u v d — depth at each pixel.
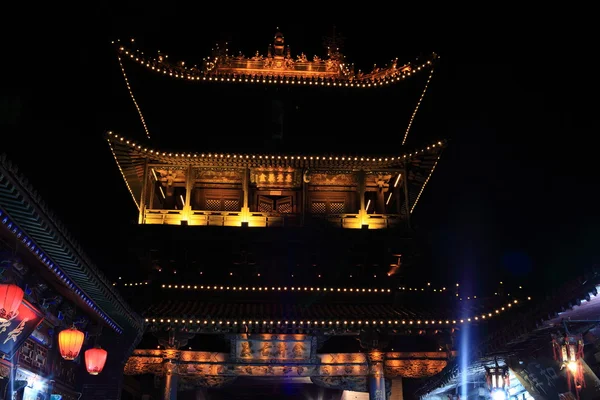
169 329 26.59
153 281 30.83
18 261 15.82
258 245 32.75
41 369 18.36
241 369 27.45
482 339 19.56
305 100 37.38
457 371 22.70
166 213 33.16
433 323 26.42
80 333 18.55
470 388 26.08
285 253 32.97
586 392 16.44
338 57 38.41
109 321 21.27
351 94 37.03
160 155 33.44
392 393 31.66
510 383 22.70
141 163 34.44
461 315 26.41
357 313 27.75
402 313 27.88
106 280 18.44
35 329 17.72
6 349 16.03
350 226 33.66
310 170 34.72
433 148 33.78
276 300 31.06
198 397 32.66
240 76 35.97
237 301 30.91
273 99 37.31
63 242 15.02
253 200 35.69
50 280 17.78
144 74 35.62
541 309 15.71
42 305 18.05
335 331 27.41
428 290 31.36
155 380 28.17
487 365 21.00
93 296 18.89
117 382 22.12
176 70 35.91
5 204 13.19
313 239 32.66
